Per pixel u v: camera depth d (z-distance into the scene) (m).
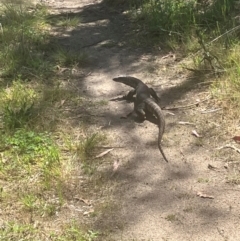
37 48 8.02
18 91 6.36
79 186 4.63
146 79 6.88
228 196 4.47
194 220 4.20
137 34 8.49
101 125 5.75
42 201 4.42
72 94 6.44
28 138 5.25
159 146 5.03
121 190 4.61
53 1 11.53
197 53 7.11
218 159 5.00
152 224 4.16
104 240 3.96
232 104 5.79
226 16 8.02
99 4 10.71
